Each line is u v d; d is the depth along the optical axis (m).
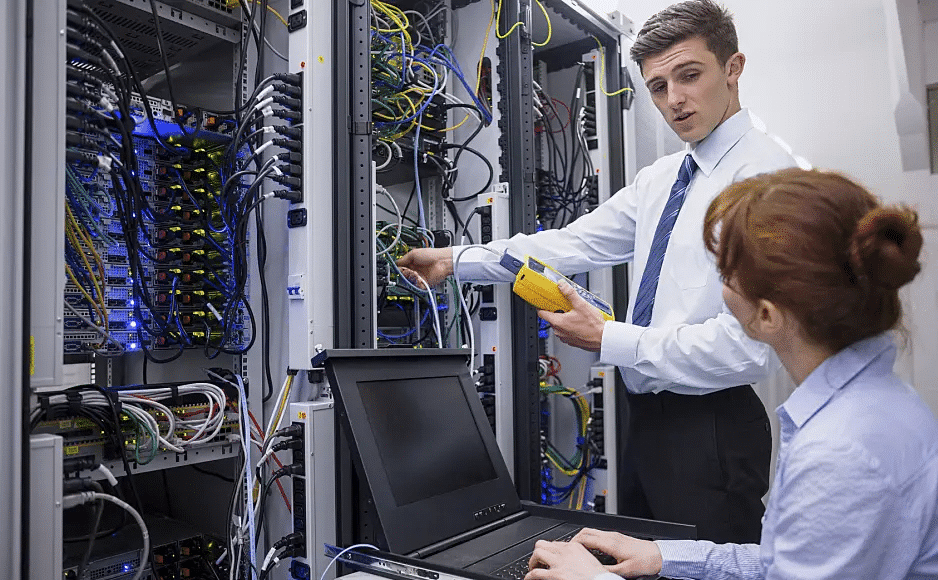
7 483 0.98
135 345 1.71
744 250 0.72
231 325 1.82
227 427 1.71
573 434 2.86
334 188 1.61
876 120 2.47
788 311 0.72
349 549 1.16
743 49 2.74
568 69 2.93
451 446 1.38
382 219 2.45
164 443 1.50
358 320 1.63
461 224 2.32
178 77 2.10
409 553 1.14
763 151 1.62
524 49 2.23
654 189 1.84
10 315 0.99
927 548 0.70
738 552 1.03
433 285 2.00
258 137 1.76
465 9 2.38
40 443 1.05
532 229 2.22
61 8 1.08
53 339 1.07
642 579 1.01
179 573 1.76
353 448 1.18
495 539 1.27
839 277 0.68
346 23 1.64
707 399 1.61
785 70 2.66
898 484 0.67
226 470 1.93
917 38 2.38
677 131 1.67
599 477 2.67
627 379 1.77
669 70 1.59
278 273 1.75
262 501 1.53
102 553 1.65
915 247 0.68
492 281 1.95
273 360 1.76
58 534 1.07
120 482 1.95
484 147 2.33
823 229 0.67
